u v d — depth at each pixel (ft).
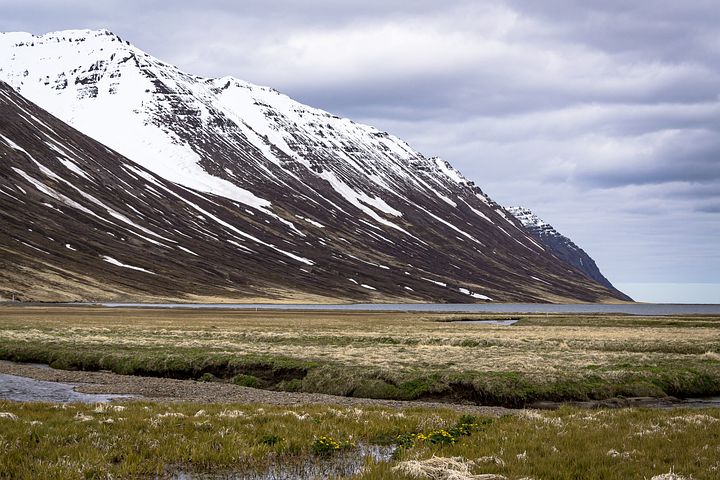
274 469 61.82
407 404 115.65
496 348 191.21
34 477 53.78
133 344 194.08
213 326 282.77
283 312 491.72
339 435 74.23
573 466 55.52
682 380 130.52
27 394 120.78
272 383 142.82
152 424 76.18
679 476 51.29
